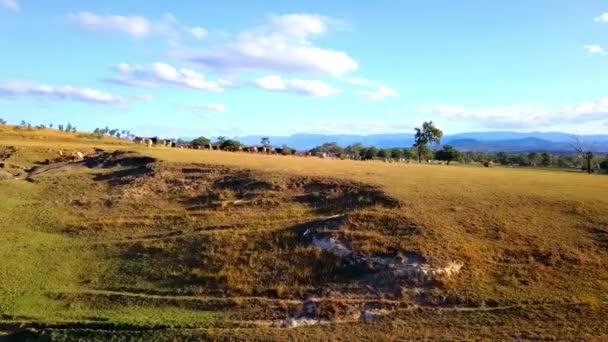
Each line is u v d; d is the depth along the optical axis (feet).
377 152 341.41
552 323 71.41
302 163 151.33
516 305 75.61
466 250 86.43
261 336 72.54
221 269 89.10
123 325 76.59
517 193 109.19
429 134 298.56
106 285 89.15
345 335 72.43
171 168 137.69
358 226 95.04
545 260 84.74
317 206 111.04
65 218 115.96
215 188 125.59
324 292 81.87
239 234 97.96
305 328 74.69
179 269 90.99
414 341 69.92
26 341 75.25
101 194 128.98
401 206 101.50
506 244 88.79
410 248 86.79
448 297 78.23
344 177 123.24
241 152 195.72
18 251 100.27
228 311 79.77
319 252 89.76
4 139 248.11
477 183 120.57
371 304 78.54
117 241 103.14
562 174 158.61
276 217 106.73
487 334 70.33
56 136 298.97
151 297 84.38
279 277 86.12
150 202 121.80
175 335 73.56
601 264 83.46
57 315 80.84
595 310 73.15
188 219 110.22
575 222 95.14
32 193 133.08
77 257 98.27
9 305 83.10
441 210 99.50
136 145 219.41
